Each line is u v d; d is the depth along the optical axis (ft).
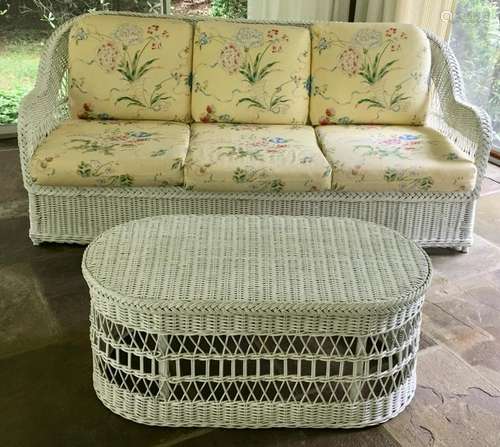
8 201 9.76
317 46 9.26
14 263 8.10
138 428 5.72
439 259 8.52
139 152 7.90
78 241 8.33
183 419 5.68
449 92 9.08
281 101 9.16
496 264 8.45
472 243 8.61
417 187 7.95
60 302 7.38
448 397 6.13
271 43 9.10
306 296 5.25
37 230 8.32
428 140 8.63
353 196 8.05
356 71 9.18
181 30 9.12
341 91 9.21
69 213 8.16
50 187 7.96
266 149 8.16
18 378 6.24
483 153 8.05
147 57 9.04
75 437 5.61
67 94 9.45
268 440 5.64
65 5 12.48
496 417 5.91
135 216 8.15
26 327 6.95
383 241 6.12
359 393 5.61
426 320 7.26
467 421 5.86
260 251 5.88
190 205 8.09
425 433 5.72
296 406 5.63
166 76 9.10
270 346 6.51
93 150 7.90
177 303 5.11
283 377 5.55
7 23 12.25
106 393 5.82
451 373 6.44
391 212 8.21
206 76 9.10
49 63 8.77
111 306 5.30
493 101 12.00
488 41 11.81
